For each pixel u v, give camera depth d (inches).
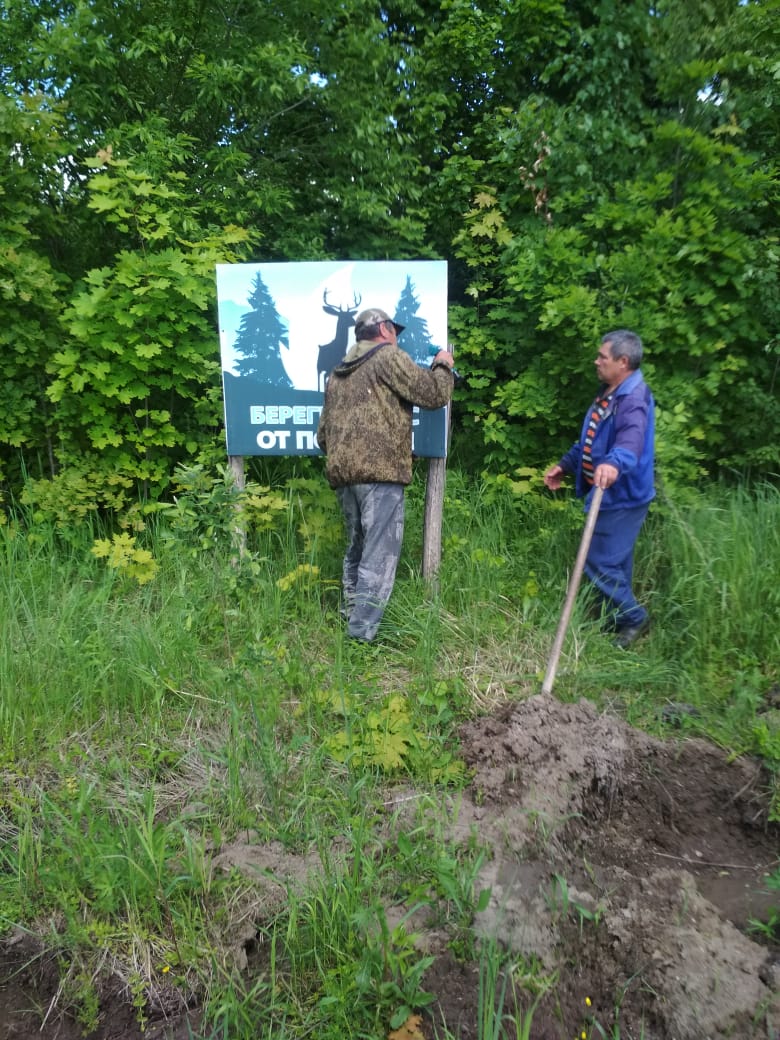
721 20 216.1
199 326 198.5
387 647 160.7
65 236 241.1
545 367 215.0
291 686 142.3
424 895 96.0
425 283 177.2
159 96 253.8
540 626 164.7
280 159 271.6
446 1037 81.1
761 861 114.8
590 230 216.7
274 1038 83.2
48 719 131.1
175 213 222.2
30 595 168.1
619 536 160.4
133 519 198.4
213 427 225.0
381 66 257.9
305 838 108.6
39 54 229.8
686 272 200.1
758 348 215.5
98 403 197.5
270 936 95.2
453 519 206.8
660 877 104.5
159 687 137.6
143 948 93.5
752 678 144.8
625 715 140.7
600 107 237.1
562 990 89.2
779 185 209.9
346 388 155.9
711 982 87.2
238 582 151.0
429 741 128.0
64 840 106.9
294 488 202.8
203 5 238.1
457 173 244.4
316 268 176.4
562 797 115.9
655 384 202.4
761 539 176.1
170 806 116.0
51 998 91.7
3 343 196.5
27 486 198.4
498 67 259.6
